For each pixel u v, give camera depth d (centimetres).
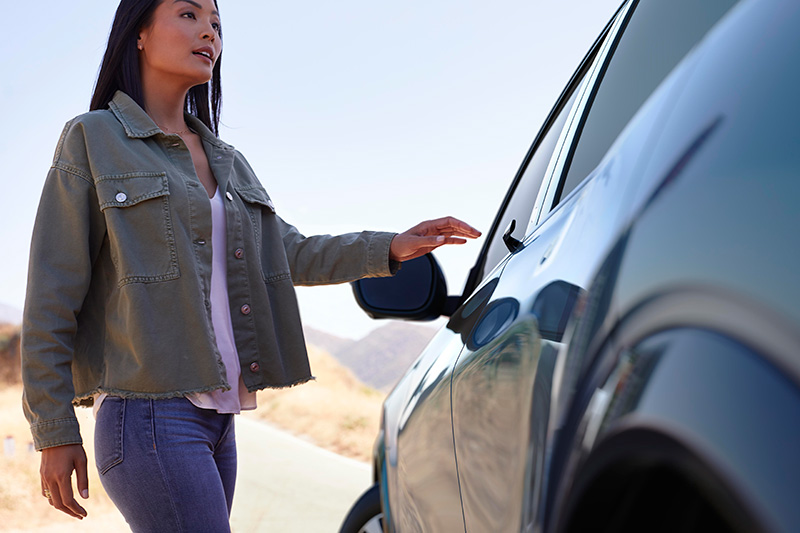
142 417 140
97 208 149
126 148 149
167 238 146
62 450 139
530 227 119
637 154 62
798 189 38
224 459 154
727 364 36
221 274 156
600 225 63
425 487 113
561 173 115
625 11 129
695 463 36
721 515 34
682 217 46
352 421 957
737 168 44
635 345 44
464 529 87
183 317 145
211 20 165
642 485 39
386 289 183
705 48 59
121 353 144
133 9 156
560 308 65
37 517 530
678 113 56
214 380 143
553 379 59
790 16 49
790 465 31
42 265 143
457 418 97
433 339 164
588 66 150
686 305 41
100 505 564
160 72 162
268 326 160
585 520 45
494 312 99
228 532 140
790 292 35
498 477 72
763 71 47
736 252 39
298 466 696
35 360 138
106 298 149
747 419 34
